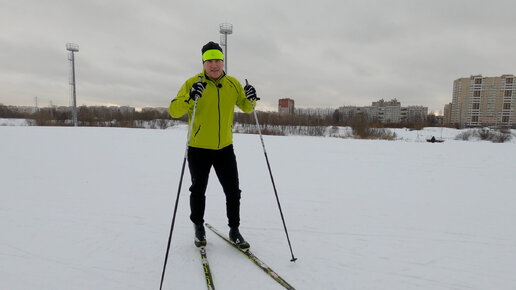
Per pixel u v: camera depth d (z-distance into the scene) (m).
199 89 2.00
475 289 1.90
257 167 5.94
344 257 2.28
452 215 3.23
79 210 3.21
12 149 7.55
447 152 8.53
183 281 1.94
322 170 5.71
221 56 2.16
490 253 2.37
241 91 2.46
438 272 2.09
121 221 2.92
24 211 3.14
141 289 1.85
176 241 2.50
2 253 2.24
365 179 4.96
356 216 3.17
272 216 3.13
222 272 2.04
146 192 3.97
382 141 12.34
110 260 2.17
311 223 2.95
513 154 8.16
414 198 3.87
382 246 2.47
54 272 2.01
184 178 4.83
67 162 6.05
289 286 1.87
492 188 4.42
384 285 1.93
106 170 5.36
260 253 2.33
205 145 2.25
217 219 3.02
